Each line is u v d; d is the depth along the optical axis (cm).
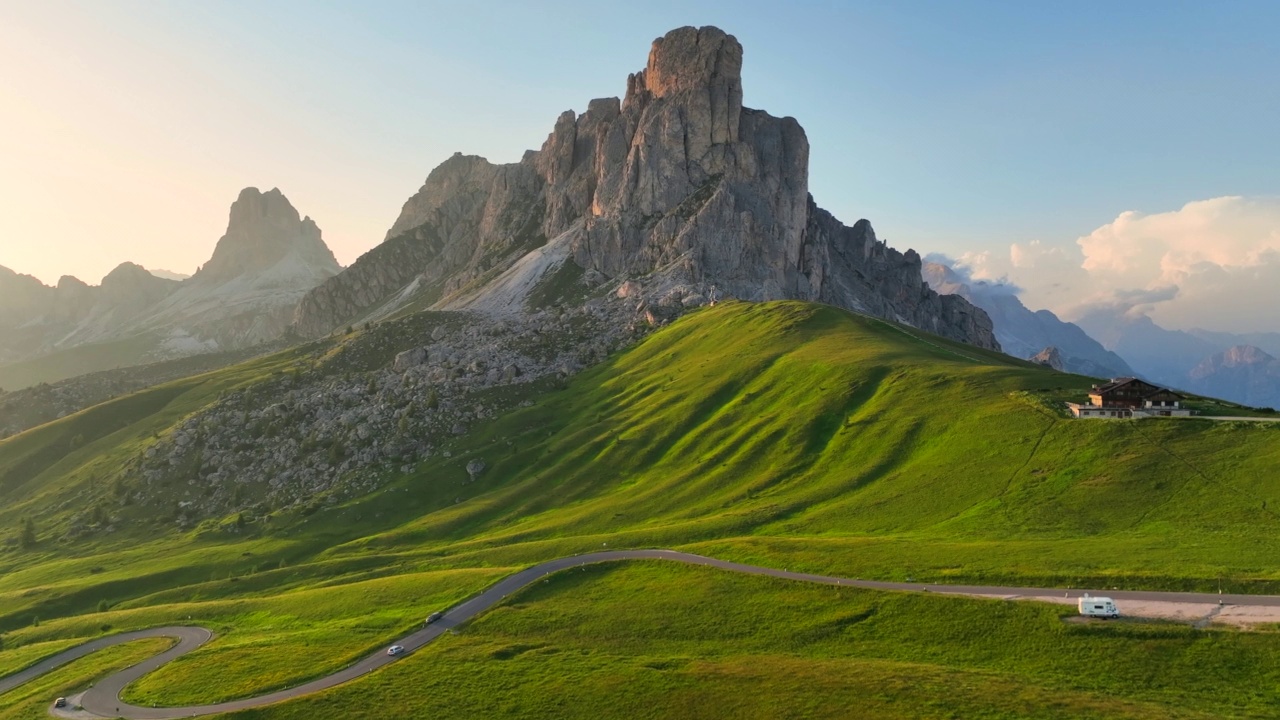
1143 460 12481
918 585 10138
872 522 13575
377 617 12712
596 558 13900
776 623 9994
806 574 11294
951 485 14000
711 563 12562
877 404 18962
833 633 9481
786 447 18588
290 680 10319
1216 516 10531
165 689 10738
